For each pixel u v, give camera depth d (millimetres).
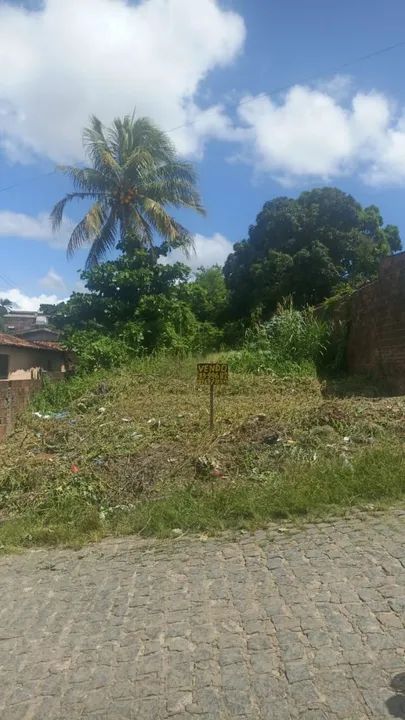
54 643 3309
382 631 2998
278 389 10695
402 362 10461
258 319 19688
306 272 21859
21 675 3029
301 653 2895
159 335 15359
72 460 6844
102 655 3121
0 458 7137
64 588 4043
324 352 13734
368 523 4434
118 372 12281
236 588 3682
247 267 23891
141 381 11289
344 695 2559
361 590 3449
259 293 22609
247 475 5949
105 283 16766
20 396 9484
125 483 6090
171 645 3123
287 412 7711
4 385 8500
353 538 4199
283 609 3342
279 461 6148
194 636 3186
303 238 22641
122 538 4953
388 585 3467
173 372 12008
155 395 10117
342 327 13430
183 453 6648
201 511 5016
